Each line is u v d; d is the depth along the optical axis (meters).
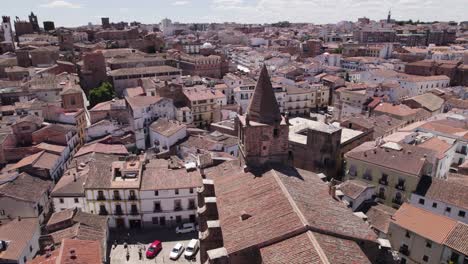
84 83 166.00
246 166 49.16
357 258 31.12
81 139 112.31
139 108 112.38
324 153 81.19
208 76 196.88
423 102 134.12
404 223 57.28
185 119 130.62
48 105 107.81
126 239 70.12
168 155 99.56
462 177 76.50
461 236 53.12
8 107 113.88
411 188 68.25
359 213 42.84
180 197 73.12
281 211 36.53
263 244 33.53
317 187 44.94
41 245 58.19
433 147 80.31
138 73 168.12
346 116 125.94
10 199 70.44
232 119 123.06
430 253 54.59
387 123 112.81
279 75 187.38
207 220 44.62
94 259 48.56
